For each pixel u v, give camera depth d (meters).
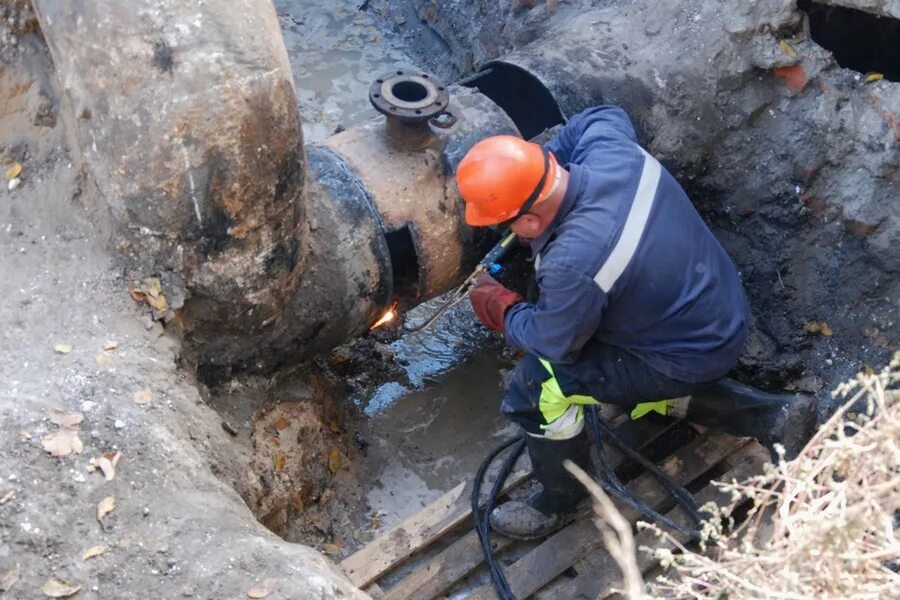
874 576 1.77
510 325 3.02
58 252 2.95
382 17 5.75
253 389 3.33
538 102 3.91
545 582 3.33
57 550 2.33
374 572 3.35
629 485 3.57
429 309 4.37
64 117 3.02
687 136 3.86
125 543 2.36
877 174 3.55
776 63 3.68
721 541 2.00
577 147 3.02
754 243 3.94
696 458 3.63
